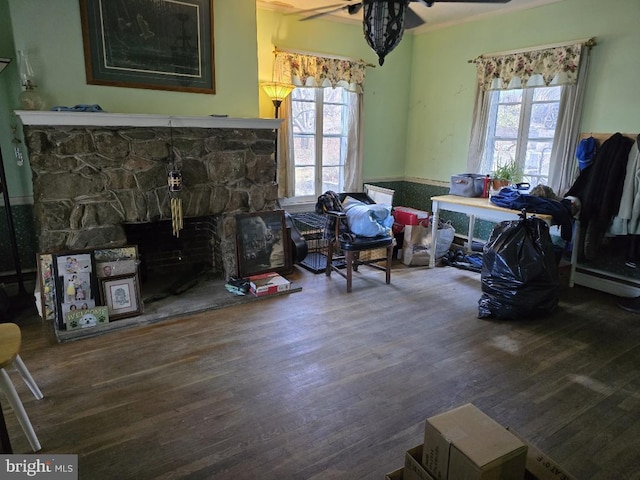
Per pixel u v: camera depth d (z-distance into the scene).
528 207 3.44
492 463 1.17
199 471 1.69
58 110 2.70
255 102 3.70
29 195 3.32
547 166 4.12
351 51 4.80
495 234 3.25
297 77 4.38
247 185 3.64
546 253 3.07
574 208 3.55
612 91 3.55
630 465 1.76
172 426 1.95
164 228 3.86
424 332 2.92
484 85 4.44
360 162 5.02
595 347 2.74
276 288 3.52
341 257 4.51
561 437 1.92
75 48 2.88
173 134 3.18
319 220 4.52
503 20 4.29
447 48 4.87
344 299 3.47
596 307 3.39
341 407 2.10
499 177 4.18
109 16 2.94
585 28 3.68
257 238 3.75
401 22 2.32
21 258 3.36
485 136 4.54
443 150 5.10
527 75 4.07
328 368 2.45
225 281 3.72
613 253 3.67
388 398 2.18
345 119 4.95
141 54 3.10
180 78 3.29
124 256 3.01
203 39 3.34
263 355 2.58
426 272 4.19
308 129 4.71
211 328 2.92
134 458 1.75
